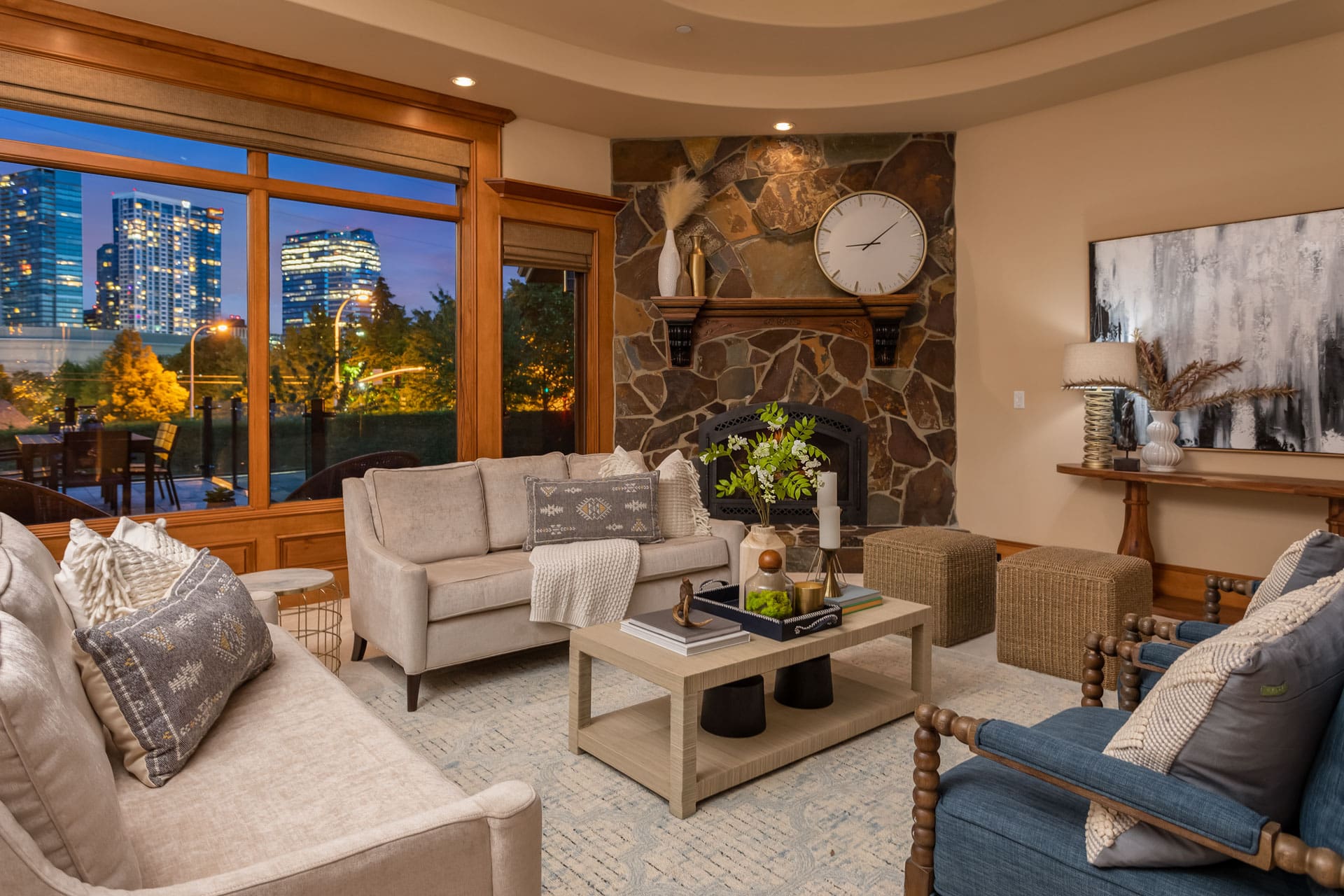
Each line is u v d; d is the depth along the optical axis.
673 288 5.46
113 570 1.92
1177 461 4.40
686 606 2.53
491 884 1.24
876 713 2.77
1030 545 5.36
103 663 1.57
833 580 2.89
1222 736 1.25
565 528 3.76
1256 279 4.30
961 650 3.70
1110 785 1.31
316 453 4.63
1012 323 5.39
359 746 1.70
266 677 2.08
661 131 5.53
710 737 2.57
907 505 5.69
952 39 4.58
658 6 4.16
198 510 4.25
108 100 3.81
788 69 4.97
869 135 5.62
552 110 5.11
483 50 4.27
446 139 4.93
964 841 1.53
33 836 1.00
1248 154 4.34
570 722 2.64
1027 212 5.29
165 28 3.90
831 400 5.66
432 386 5.03
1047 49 4.55
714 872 1.98
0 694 0.98
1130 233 4.80
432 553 3.56
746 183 5.65
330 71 4.40
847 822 2.21
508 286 5.31
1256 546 4.38
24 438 3.79
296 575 3.14
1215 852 1.26
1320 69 4.09
